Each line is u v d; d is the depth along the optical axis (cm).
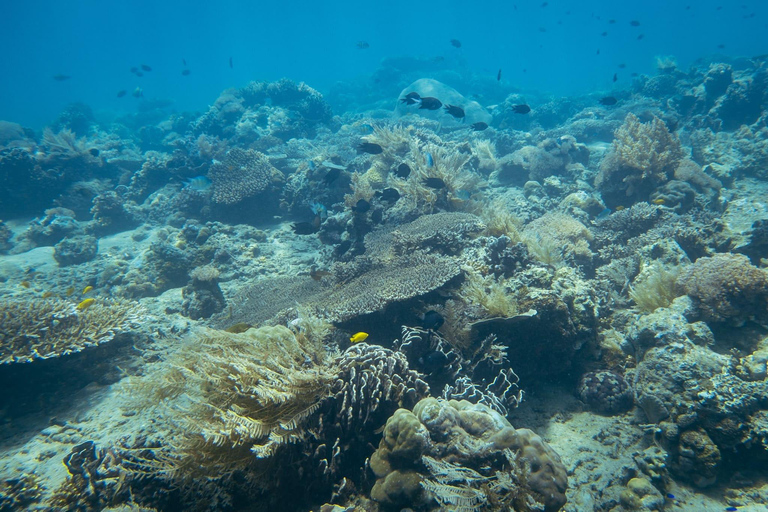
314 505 136
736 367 155
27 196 446
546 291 182
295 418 133
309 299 227
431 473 120
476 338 179
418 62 1279
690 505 139
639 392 160
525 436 128
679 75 664
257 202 382
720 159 376
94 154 468
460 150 446
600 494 143
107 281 313
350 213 313
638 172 309
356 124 640
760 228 221
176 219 399
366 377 146
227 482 129
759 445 140
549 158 407
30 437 178
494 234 247
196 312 266
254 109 693
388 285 197
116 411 187
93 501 141
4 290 302
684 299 177
